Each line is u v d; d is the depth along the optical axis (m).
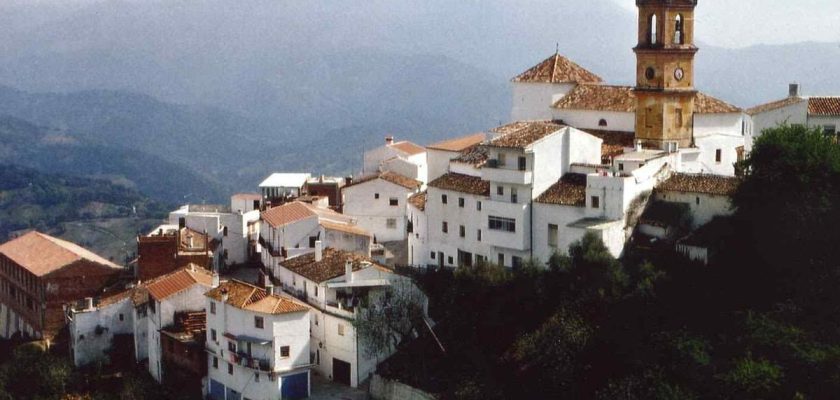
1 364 114.19
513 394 86.25
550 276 93.00
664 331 83.81
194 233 128.25
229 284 99.62
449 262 110.00
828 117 116.56
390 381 91.88
